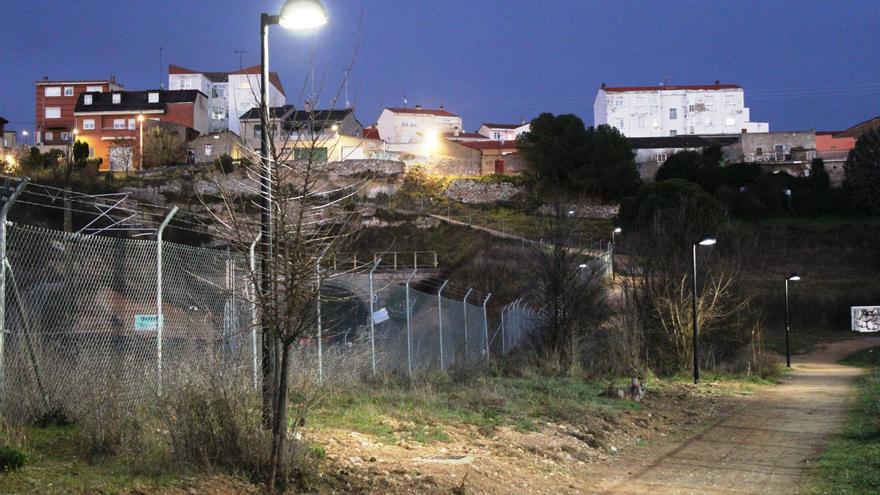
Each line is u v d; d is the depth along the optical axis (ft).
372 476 26.94
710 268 90.68
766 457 38.04
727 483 31.73
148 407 27.86
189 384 26.20
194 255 36.32
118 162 257.96
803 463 36.22
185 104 281.95
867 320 175.73
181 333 32.91
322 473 26.20
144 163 251.60
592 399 53.98
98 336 30.42
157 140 253.03
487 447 35.12
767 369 94.07
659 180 264.11
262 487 23.95
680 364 84.79
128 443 24.64
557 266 82.12
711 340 91.97
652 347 86.22
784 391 73.67
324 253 24.56
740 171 254.47
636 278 94.58
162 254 34.83
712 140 315.78
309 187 24.91
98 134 273.33
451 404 45.24
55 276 29.48
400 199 249.14
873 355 134.41
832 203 244.42
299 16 26.99
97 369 28.32
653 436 44.42
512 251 159.22
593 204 253.03
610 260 115.85
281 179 24.21
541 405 48.85
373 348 50.44
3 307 24.86
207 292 35.35
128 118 278.05
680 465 35.81
